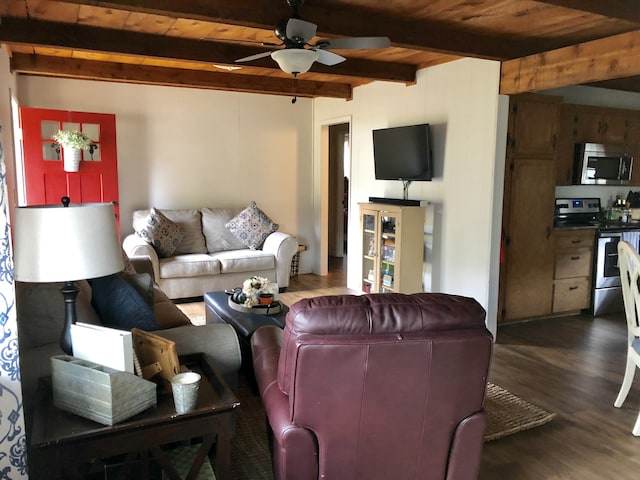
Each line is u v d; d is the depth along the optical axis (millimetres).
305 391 1691
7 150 3785
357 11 3340
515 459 2557
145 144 6059
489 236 4324
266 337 2447
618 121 5398
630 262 2975
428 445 1849
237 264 5703
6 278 1523
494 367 3766
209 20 3020
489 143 4266
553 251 4840
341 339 1658
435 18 3461
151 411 1792
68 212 1766
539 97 4480
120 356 1733
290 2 2936
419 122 5094
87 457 1648
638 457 2592
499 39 3932
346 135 8352
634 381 3525
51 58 4797
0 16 3545
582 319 5020
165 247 5578
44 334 2076
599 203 5629
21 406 1588
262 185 6836
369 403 1736
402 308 1723
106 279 2465
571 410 3094
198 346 2412
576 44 3836
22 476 1613
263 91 5742
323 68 4652
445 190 4805
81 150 5406
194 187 6402
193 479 1845
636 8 3020
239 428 2832
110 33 3891
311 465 1799
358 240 6117
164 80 5262
